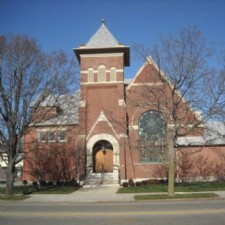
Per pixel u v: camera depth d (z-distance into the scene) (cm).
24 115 2833
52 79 3981
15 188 3447
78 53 4191
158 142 3762
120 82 4075
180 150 3547
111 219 1515
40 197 2673
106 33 4303
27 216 1627
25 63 2791
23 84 2811
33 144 3847
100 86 4091
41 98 2905
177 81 2609
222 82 2636
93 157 4000
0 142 2902
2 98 2750
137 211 1752
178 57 3634
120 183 3762
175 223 1384
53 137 3875
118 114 3900
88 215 1644
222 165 3822
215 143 3831
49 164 4053
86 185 3744
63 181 3991
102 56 4162
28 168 4100
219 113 2641
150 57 3291
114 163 3866
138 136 3850
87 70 4141
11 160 2786
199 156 3850
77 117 3991
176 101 3047
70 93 3183
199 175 3819
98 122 3981
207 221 1420
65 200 2472
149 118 3850
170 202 2214
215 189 2947
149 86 3834
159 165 3859
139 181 3812
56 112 3288
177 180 3784
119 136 3897
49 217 1594
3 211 1825
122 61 4138
